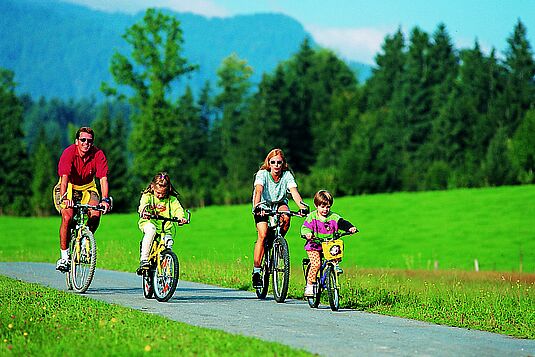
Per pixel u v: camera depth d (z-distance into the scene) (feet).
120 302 108.78
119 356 62.44
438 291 132.77
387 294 126.41
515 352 73.15
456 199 648.79
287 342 74.18
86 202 120.98
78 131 118.52
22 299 101.91
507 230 517.55
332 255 104.94
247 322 88.84
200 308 102.83
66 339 70.95
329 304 114.93
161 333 73.56
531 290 138.92
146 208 114.52
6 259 270.87
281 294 114.32
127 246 266.98
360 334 81.97
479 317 102.99
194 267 188.96
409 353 70.18
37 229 642.63
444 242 491.72
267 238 119.65
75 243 121.80
